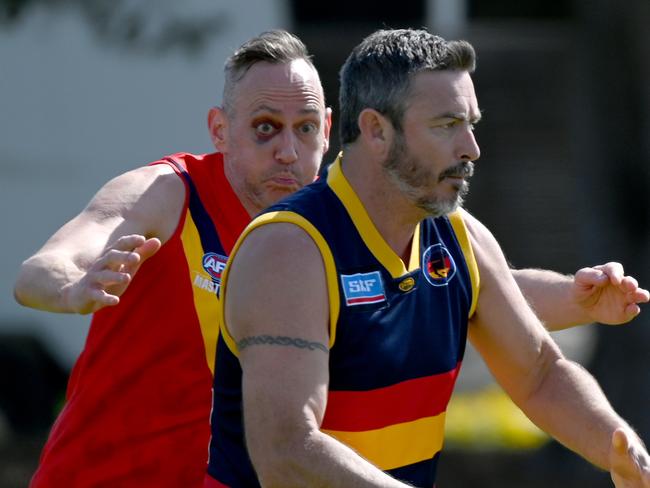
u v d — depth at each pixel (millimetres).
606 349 35562
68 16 39375
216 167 15250
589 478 35375
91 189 41500
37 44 40281
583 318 14719
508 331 12758
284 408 11141
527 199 50281
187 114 40562
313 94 15055
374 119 11805
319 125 15211
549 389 12922
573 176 49844
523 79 50406
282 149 14883
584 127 37188
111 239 14461
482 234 12914
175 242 14812
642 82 36031
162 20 39094
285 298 11367
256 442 11273
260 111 14852
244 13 40188
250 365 11438
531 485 35500
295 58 15172
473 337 13094
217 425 12430
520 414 38688
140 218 14688
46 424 39625
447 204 11859
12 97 41094
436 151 11664
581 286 14227
